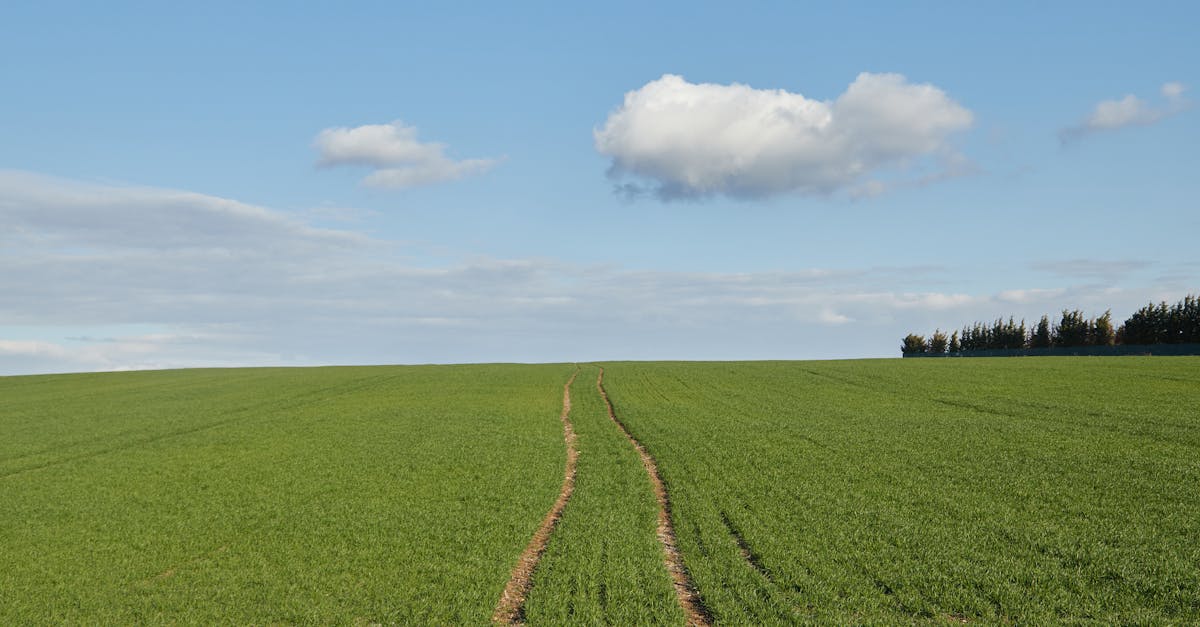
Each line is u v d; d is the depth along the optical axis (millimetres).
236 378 74375
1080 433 31578
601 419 41812
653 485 24828
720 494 22594
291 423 41406
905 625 12977
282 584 16141
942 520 19328
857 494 22234
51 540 20172
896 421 37344
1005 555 16484
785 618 13320
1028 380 53594
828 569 15711
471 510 21906
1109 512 19656
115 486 26562
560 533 19000
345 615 14344
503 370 79938
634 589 14922
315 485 25812
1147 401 40406
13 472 30016
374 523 20781
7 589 16516
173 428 40375
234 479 27125
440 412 45344
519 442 33719
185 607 15141
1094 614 13195
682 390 56625
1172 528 18172
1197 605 13469
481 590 15367
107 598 15781
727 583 15172
